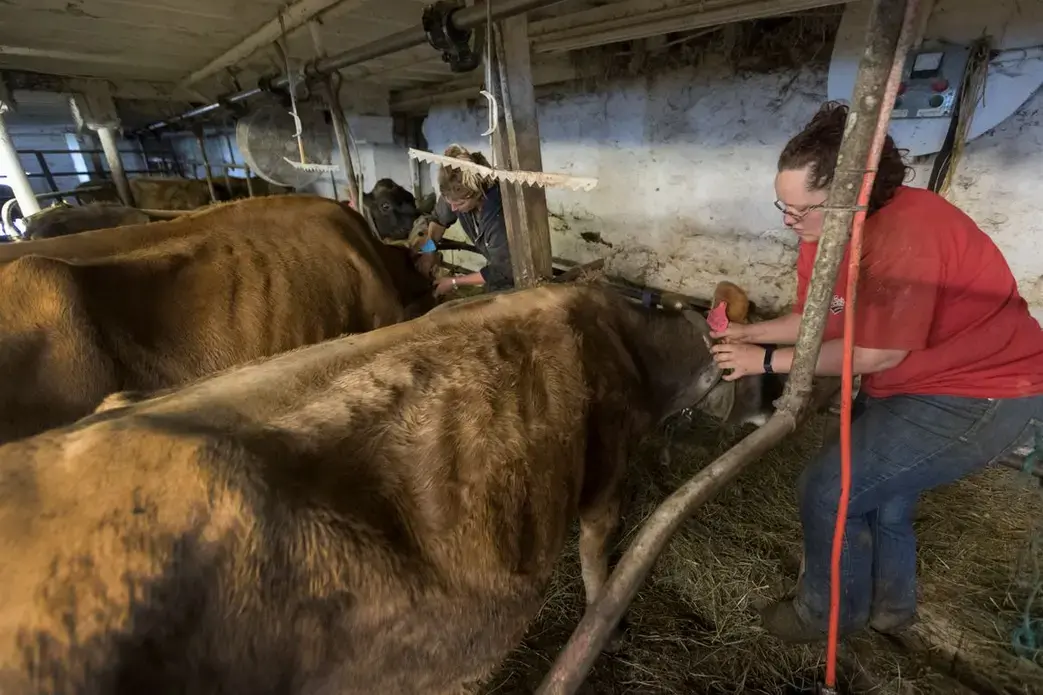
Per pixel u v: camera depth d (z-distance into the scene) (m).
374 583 0.91
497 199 2.43
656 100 3.40
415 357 1.13
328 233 2.19
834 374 1.22
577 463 1.28
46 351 1.47
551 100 4.10
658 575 1.90
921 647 1.63
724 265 3.36
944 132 2.16
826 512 1.37
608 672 1.61
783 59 2.78
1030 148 2.09
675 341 1.65
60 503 0.71
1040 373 1.17
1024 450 2.02
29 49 3.65
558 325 1.34
